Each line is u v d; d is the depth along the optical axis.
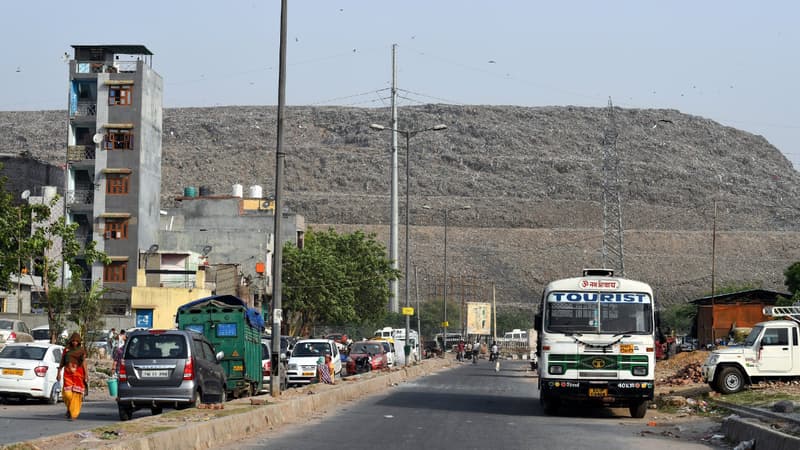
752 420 31.08
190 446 24.61
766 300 95.38
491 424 34.16
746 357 47.00
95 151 110.75
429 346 142.50
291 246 114.94
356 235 124.56
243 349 43.81
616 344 37.88
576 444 28.02
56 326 64.25
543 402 41.12
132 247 109.19
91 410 38.72
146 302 98.62
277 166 40.28
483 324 148.12
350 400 46.25
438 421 34.78
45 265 67.31
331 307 113.88
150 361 33.00
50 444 22.23
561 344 38.06
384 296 124.44
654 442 29.28
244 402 35.22
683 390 52.22
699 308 101.19
